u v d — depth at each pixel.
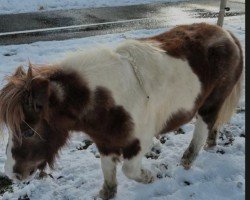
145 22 10.33
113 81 3.00
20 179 2.88
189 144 4.31
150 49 3.24
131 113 3.06
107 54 3.07
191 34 3.62
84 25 9.91
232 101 4.10
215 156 4.20
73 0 13.25
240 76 4.02
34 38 8.64
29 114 2.66
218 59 3.65
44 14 11.19
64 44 7.81
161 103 3.30
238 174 3.91
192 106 3.59
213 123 4.01
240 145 4.44
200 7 12.42
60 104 2.84
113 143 3.19
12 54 7.27
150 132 3.30
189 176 3.87
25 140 2.77
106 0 13.52
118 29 9.55
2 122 2.65
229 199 3.54
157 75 3.20
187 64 3.42
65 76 2.89
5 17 10.77
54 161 3.09
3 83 5.66
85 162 4.11
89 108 2.96
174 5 12.83
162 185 3.70
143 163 4.07
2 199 3.60
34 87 2.58
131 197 3.58
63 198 3.61
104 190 3.58
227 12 11.27
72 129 3.07
